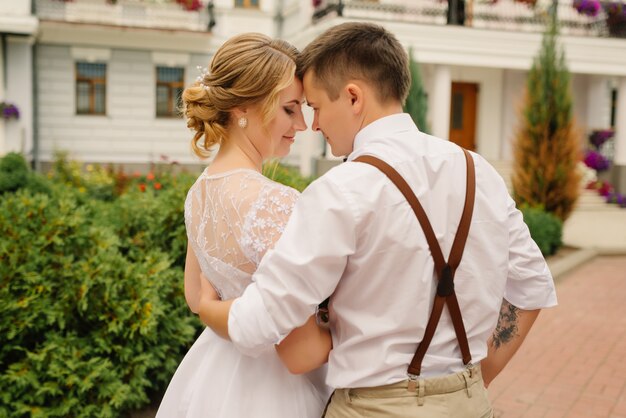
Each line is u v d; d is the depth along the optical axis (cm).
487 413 159
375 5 1550
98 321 362
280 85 172
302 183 575
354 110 157
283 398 178
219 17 1812
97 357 347
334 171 146
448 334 152
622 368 509
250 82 171
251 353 147
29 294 350
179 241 446
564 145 1077
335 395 163
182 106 190
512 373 496
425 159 149
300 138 1792
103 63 1744
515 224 163
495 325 163
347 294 149
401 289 146
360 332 149
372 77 155
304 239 142
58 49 1692
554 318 659
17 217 374
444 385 150
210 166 186
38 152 1692
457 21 1598
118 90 1752
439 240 147
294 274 141
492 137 1980
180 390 197
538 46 1616
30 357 334
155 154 1789
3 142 1558
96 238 390
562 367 511
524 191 1098
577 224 1400
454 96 1966
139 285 367
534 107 1085
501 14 1808
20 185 820
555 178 1075
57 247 372
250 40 175
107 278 360
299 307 142
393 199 143
